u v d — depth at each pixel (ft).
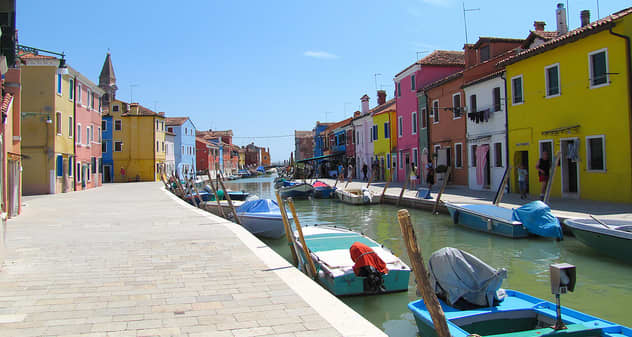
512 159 65.98
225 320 14.28
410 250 12.39
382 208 73.10
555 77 57.11
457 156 83.71
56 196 84.12
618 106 47.67
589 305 23.03
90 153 119.34
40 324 13.91
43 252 26.13
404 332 20.57
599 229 30.94
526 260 33.22
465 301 18.56
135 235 33.01
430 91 93.66
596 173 50.44
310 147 316.81
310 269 27.84
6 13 30.01
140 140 172.65
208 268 21.86
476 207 46.57
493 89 70.90
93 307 15.74
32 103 92.94
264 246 28.14
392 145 119.75
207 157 258.78
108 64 216.74
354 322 13.98
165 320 14.32
